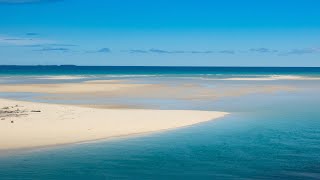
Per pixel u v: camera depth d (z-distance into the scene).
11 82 80.50
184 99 44.66
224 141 21.78
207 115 31.03
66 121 26.97
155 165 17.05
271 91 58.50
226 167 16.80
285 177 15.54
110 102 40.81
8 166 16.73
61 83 75.69
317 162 17.53
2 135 22.20
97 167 16.70
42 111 31.53
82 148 19.91
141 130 24.55
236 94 52.22
